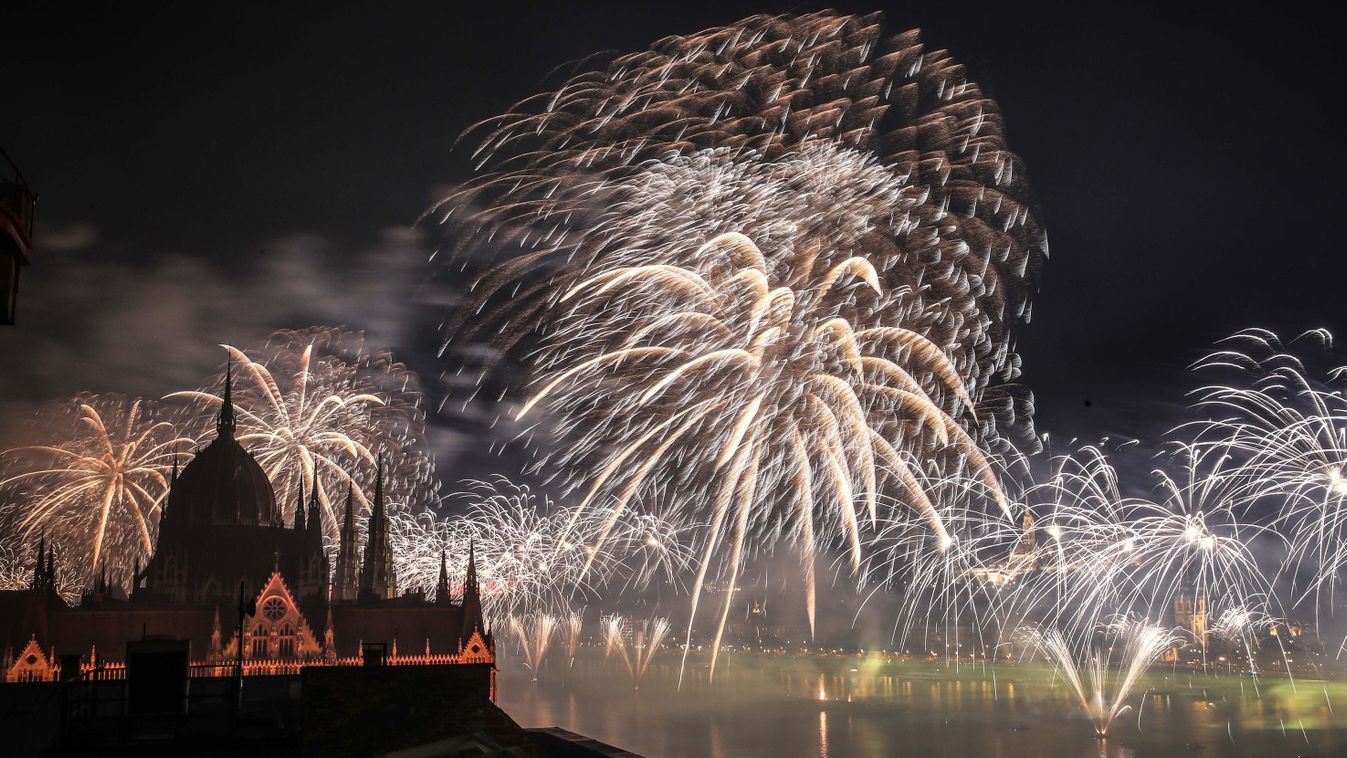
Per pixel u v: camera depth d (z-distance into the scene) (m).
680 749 174.88
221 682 41.03
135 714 33.34
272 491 162.00
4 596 139.50
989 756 163.62
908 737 183.75
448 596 162.62
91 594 149.88
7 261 37.56
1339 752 157.00
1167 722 187.62
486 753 30.98
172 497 158.00
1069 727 188.00
